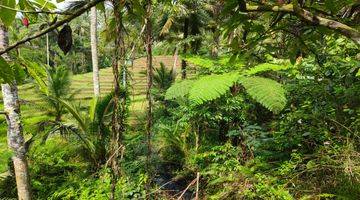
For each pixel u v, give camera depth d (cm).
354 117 314
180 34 1012
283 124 418
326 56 325
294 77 409
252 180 363
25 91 898
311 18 72
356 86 299
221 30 96
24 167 430
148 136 168
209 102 515
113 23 124
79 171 599
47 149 659
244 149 461
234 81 278
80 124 636
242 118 492
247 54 108
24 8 89
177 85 325
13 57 99
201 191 417
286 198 300
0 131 603
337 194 280
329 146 331
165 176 566
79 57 2645
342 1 81
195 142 644
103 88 1573
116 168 145
